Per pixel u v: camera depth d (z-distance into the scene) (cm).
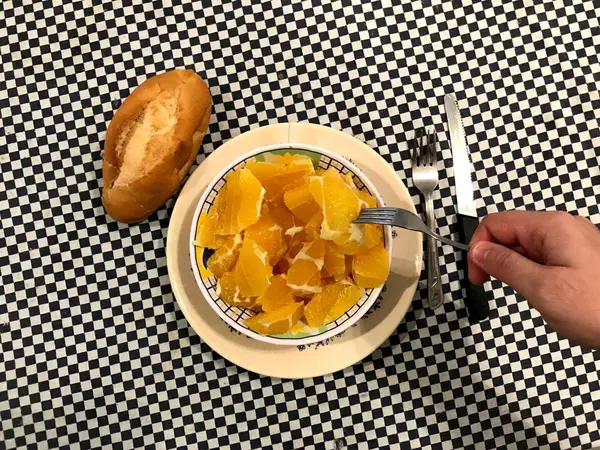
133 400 64
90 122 66
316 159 59
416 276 61
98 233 65
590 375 64
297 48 67
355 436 64
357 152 62
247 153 58
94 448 64
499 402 64
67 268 65
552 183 66
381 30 66
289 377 61
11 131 66
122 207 61
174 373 64
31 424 64
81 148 66
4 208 65
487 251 54
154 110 60
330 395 65
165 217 65
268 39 67
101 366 64
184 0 67
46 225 65
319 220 56
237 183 56
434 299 63
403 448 64
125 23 66
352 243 55
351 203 55
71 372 64
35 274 65
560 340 64
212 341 61
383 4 66
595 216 65
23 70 66
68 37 66
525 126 66
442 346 65
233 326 58
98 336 65
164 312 65
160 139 59
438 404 64
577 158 66
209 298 58
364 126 66
